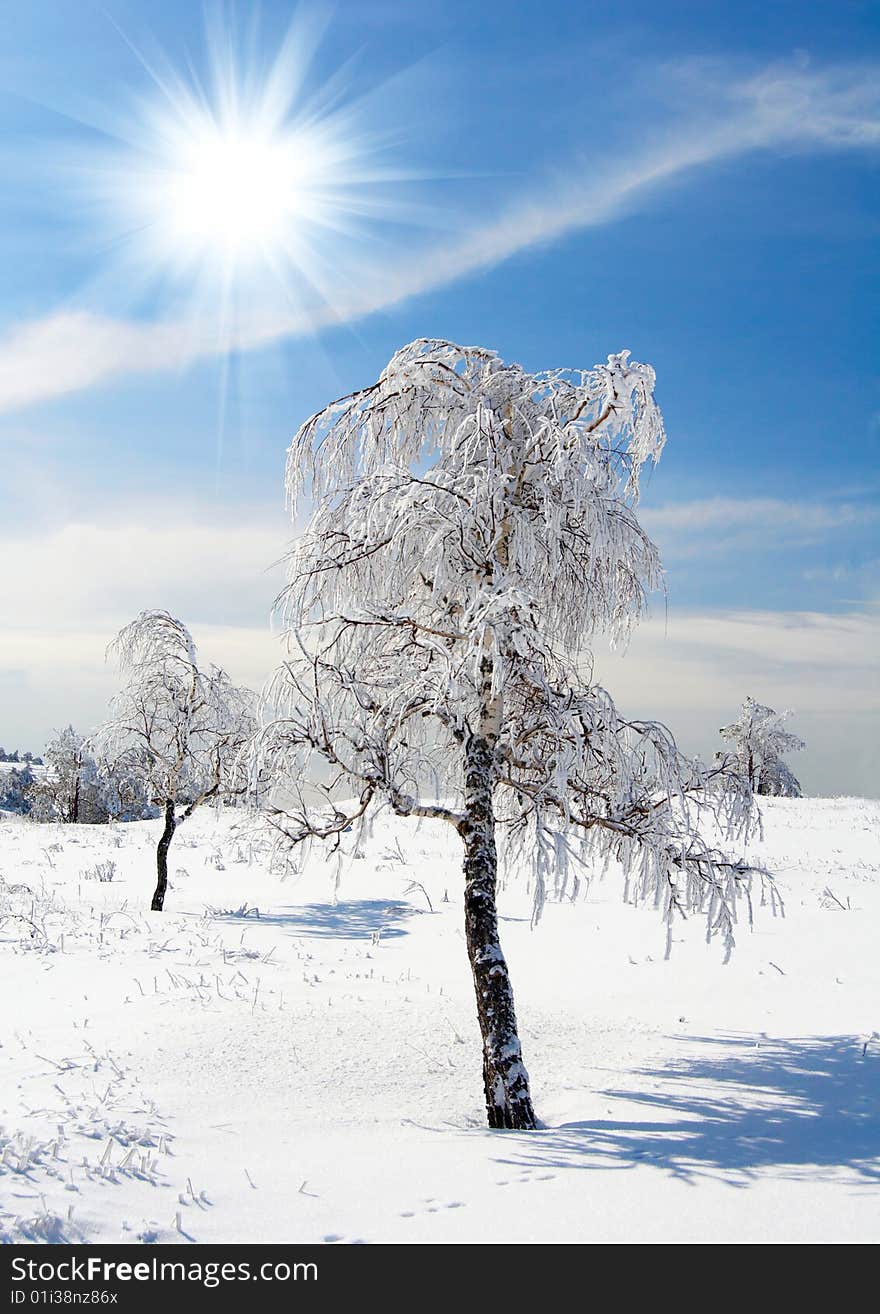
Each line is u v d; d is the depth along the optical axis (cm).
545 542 792
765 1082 788
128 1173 523
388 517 803
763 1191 522
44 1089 687
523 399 855
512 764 876
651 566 888
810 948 1348
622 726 799
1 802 7344
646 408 827
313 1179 538
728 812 830
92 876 2320
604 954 1408
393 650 880
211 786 1953
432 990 1151
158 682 1994
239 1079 737
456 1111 724
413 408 886
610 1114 716
